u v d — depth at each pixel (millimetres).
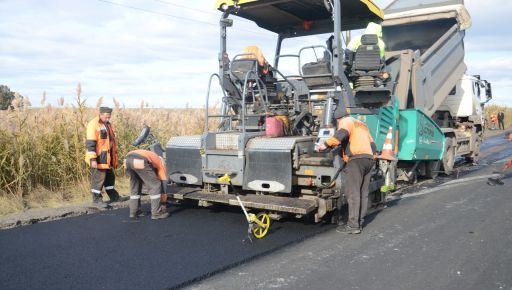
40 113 8852
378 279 4090
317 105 7156
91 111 9719
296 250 4949
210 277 4164
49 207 7121
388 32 10805
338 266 4434
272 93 7344
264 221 6082
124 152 9609
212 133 6543
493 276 4145
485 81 13859
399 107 8758
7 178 7684
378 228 5863
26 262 4570
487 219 6215
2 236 5539
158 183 6406
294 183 6008
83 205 7234
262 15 7840
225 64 7188
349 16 7883
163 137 10734
